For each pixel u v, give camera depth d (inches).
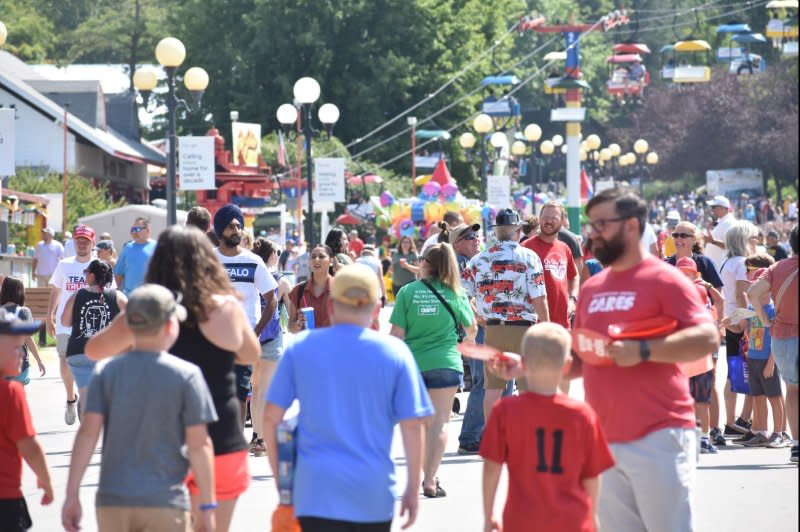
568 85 4569.4
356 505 566.9
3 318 673.6
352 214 5590.6
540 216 1218.0
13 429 654.5
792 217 7204.7
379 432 578.9
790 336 1015.0
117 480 569.9
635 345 610.9
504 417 585.0
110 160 5580.7
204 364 658.2
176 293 650.8
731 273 1306.6
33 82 5442.9
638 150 7160.4
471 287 1331.2
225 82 7111.2
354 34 7091.5
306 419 579.5
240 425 670.5
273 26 6998.0
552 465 578.2
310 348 585.6
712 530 886.4
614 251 634.2
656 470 619.5
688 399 634.2
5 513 661.9
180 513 573.9
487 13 7691.9
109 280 1190.3
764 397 1263.5
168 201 2080.5
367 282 591.5
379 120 6953.7
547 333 581.6
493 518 592.1
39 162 4963.1
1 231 2925.7
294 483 578.9
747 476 1094.4
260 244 1397.6
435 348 1010.1
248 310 1134.4
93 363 1177.4
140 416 569.9
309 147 2753.4
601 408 631.2
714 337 617.3
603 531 644.1
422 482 1040.2
